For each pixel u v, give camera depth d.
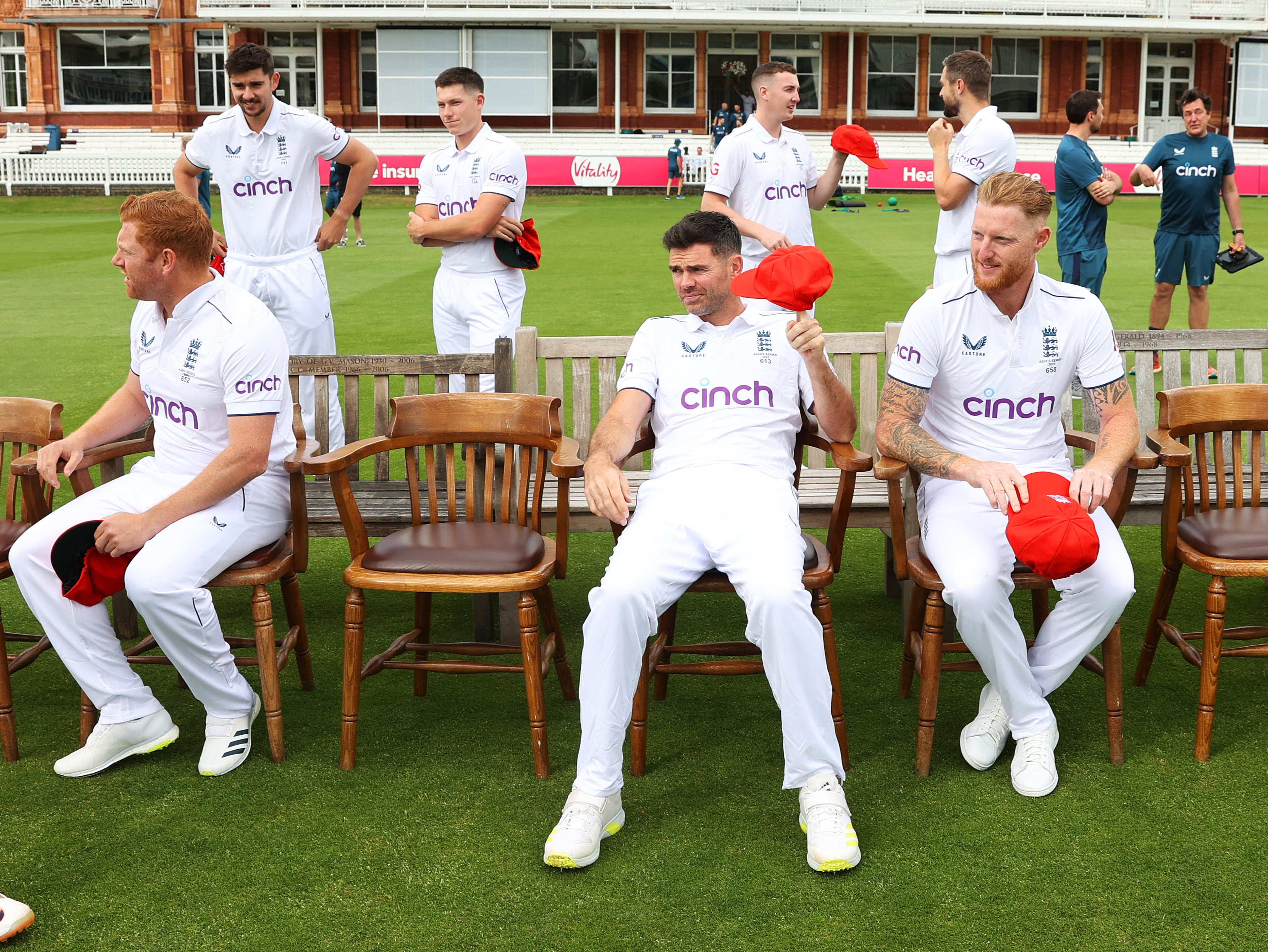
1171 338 4.34
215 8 31.53
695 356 3.33
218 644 3.17
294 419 3.59
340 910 2.58
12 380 8.08
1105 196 6.96
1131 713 3.48
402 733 3.42
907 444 3.20
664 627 3.40
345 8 31.53
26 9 33.69
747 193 5.77
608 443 3.19
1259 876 2.65
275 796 3.06
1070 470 3.40
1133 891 2.60
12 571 3.30
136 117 34.72
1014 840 2.81
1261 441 3.60
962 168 5.47
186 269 3.23
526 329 4.25
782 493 3.17
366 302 11.73
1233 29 32.47
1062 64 33.66
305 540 3.50
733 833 2.88
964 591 2.97
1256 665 3.81
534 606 3.12
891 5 32.28
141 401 3.63
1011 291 3.24
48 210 26.16
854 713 3.51
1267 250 15.20
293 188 5.29
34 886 2.66
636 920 2.53
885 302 11.52
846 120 33.91
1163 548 3.46
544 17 31.48
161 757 3.29
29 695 3.70
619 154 29.19
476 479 3.96
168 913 2.57
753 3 32.12
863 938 2.46
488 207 5.30
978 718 3.25
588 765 2.81
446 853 2.79
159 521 3.12
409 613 4.36
